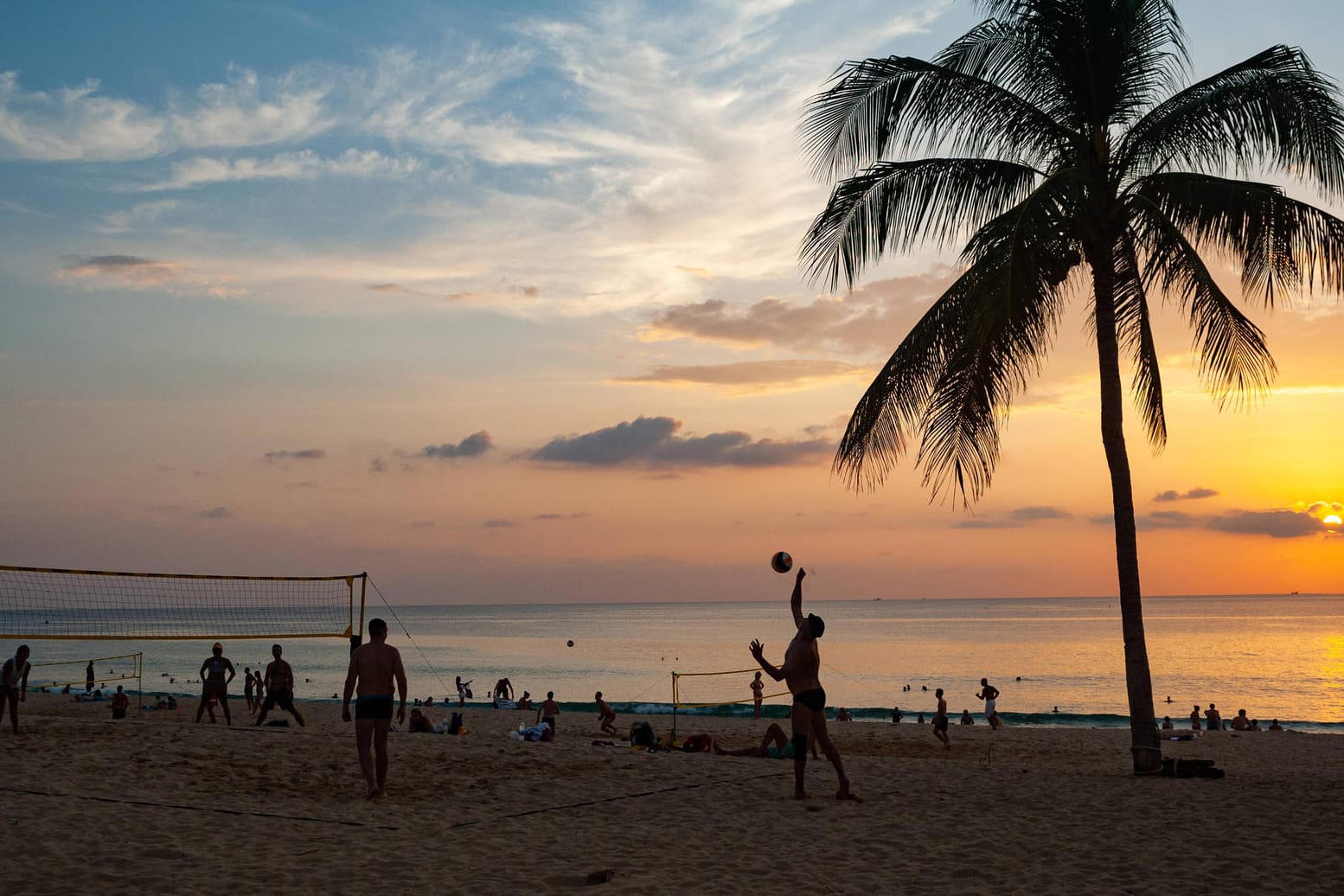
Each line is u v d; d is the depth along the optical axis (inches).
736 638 4463.6
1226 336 441.7
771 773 372.5
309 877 205.9
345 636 547.5
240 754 369.1
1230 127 403.2
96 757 350.3
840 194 437.7
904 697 1769.2
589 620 7780.5
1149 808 298.7
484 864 221.8
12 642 3769.7
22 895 187.3
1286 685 1911.9
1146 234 436.5
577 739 644.1
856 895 201.2
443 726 840.9
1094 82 425.1
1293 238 387.5
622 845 244.5
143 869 207.9
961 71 442.3
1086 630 4670.3
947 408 425.7
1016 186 435.8
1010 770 404.5
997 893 202.7
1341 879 210.8
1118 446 425.4
